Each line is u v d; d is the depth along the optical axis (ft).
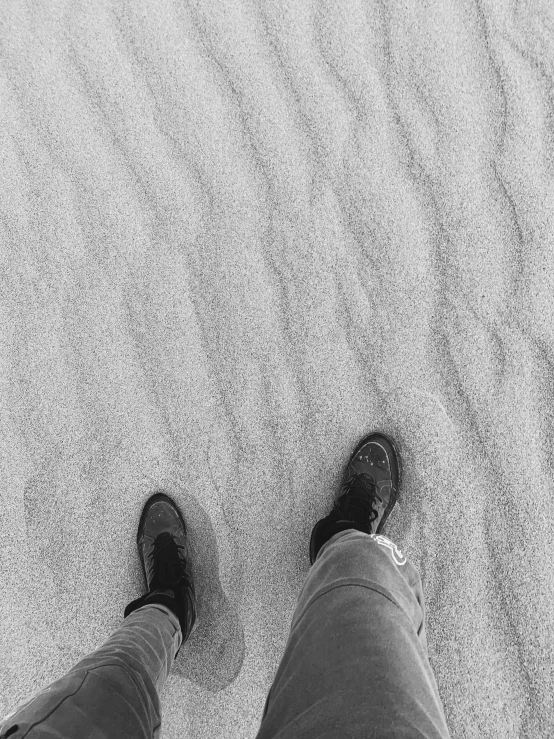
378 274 3.83
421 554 3.61
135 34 4.12
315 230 3.89
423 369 3.75
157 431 3.86
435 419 3.70
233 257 3.93
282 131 3.95
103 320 3.98
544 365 3.66
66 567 3.82
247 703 3.56
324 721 1.82
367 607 2.28
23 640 3.77
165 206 4.01
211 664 3.63
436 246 3.82
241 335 3.87
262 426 3.79
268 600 3.65
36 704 2.22
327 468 3.72
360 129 3.90
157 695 2.68
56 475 3.90
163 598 3.33
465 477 3.65
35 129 4.16
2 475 3.93
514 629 3.47
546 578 3.49
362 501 3.51
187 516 3.79
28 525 3.87
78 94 4.15
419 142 3.86
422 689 2.00
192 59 4.06
